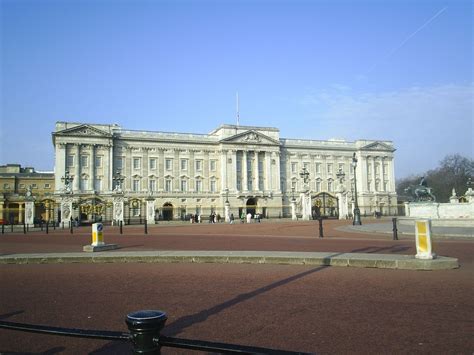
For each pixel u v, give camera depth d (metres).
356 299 10.15
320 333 7.54
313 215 89.94
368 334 7.44
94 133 93.62
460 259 17.02
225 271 14.91
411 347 6.75
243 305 9.77
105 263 17.92
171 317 8.83
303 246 23.16
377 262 15.07
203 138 106.31
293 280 12.84
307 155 117.44
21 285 12.94
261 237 32.16
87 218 85.31
